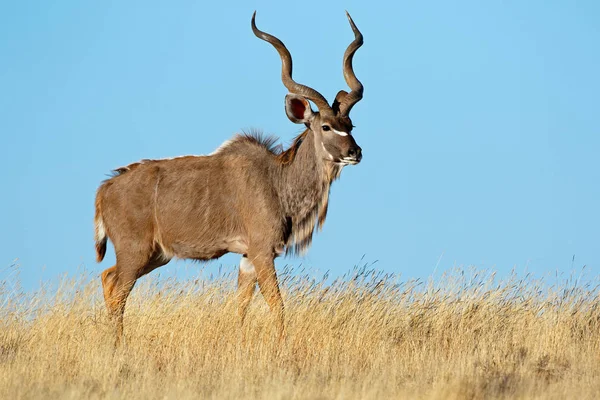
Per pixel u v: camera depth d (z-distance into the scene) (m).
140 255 42.31
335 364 33.50
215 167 42.41
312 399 26.53
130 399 26.84
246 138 42.94
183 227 42.19
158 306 39.22
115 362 31.88
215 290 40.09
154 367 32.50
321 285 40.78
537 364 31.84
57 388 27.64
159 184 42.34
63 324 36.97
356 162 41.38
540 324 39.19
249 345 35.75
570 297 41.19
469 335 38.56
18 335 36.41
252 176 41.66
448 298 41.12
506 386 28.14
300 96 42.09
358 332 37.31
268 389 27.67
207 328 37.62
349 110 42.44
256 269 41.03
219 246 42.41
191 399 26.61
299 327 37.91
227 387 28.22
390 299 40.41
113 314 39.19
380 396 27.12
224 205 41.97
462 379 28.61
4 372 29.75
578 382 29.33
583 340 37.50
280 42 42.88
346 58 42.88
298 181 42.00
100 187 43.25
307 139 42.38
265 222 41.28
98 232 43.59
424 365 32.75
